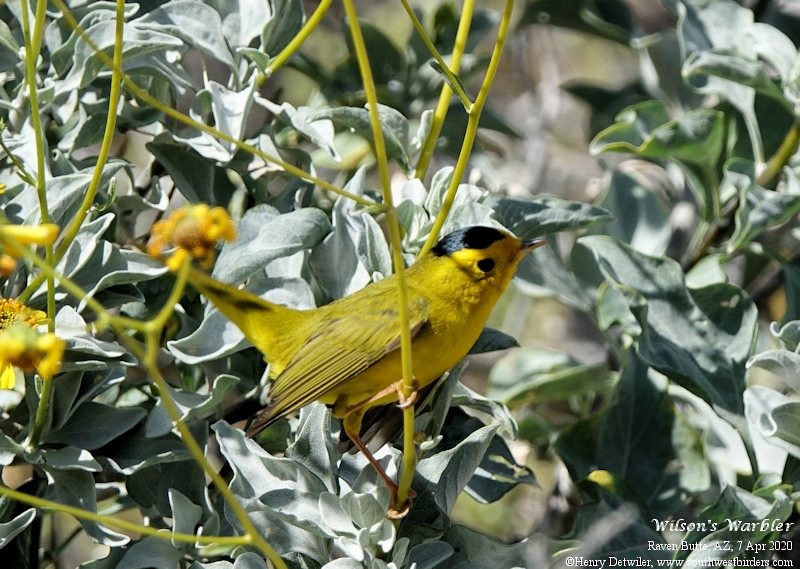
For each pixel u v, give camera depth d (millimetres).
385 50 14016
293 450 8688
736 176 11273
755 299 14078
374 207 6895
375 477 8680
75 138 9656
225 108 9703
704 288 11008
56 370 6195
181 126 10883
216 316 9164
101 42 9078
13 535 8352
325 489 8547
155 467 9195
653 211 13531
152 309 9977
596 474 10398
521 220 10266
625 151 11945
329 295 9797
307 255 9969
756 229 11172
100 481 10203
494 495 10008
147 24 9695
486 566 8758
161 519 9336
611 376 12680
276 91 12828
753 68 11094
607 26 14766
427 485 8828
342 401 9156
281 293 9617
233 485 8500
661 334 10875
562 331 17016
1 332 7000
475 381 16844
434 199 10023
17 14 10031
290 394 8820
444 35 14164
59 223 9250
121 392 10766
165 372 10172
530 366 13727
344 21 14062
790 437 9227
